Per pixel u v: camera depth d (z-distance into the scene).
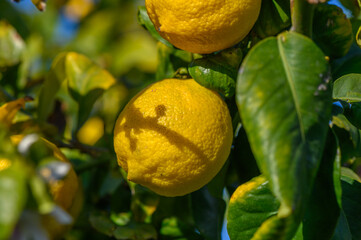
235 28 0.46
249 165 0.52
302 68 0.44
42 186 0.40
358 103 0.52
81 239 0.60
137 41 0.94
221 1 0.46
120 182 0.62
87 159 0.67
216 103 0.48
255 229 0.47
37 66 0.87
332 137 0.46
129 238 0.56
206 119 0.47
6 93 0.59
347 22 0.51
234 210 0.47
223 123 0.48
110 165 0.61
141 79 0.91
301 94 0.43
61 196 0.48
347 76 0.52
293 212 0.40
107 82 0.63
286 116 0.42
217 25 0.46
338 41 0.52
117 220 0.59
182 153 0.47
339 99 0.51
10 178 0.39
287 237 0.44
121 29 1.02
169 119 0.47
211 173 0.48
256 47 0.44
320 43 0.52
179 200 0.59
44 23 1.02
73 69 0.63
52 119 0.68
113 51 0.96
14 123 0.58
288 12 0.49
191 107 0.47
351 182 0.52
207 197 0.58
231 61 0.49
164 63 0.56
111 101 0.71
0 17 0.77
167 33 0.48
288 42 0.44
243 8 0.46
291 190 0.40
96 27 1.02
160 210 0.59
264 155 0.41
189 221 0.59
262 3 0.50
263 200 0.47
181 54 0.56
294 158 0.41
